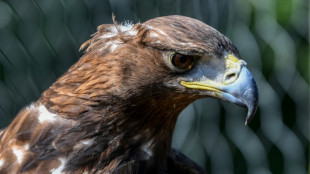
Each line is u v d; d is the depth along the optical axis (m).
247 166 11.12
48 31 9.50
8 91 9.49
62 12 9.51
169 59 5.25
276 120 11.39
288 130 11.42
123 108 5.41
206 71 5.33
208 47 5.23
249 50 10.87
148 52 5.29
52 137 5.38
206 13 10.06
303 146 11.54
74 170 5.36
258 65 11.01
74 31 9.52
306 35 11.31
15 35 9.48
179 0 9.83
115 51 5.34
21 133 5.44
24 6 9.50
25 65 9.54
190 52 5.19
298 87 11.43
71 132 5.38
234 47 5.42
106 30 5.57
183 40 5.18
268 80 11.27
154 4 9.66
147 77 5.33
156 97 5.44
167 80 5.36
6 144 5.48
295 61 11.34
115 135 5.47
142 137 5.60
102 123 5.41
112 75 5.33
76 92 5.41
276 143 11.38
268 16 11.10
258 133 11.38
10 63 9.49
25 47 9.50
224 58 5.32
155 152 5.73
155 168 5.77
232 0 10.41
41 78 9.56
